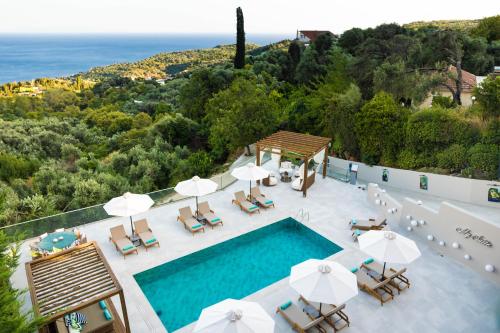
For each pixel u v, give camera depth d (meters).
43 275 9.62
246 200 18.59
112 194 28.31
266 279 13.22
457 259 13.51
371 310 10.87
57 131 46.66
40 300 8.63
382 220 15.88
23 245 14.79
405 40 32.44
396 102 25.77
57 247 12.53
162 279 13.20
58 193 28.08
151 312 11.05
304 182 19.59
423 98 25.52
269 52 59.88
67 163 35.91
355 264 13.44
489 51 37.53
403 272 12.02
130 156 35.81
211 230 16.11
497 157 19.41
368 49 33.38
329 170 23.16
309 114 31.84
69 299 8.66
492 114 19.89
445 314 10.74
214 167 36.38
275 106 35.41
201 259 14.57
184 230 16.12
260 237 16.34
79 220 16.25
